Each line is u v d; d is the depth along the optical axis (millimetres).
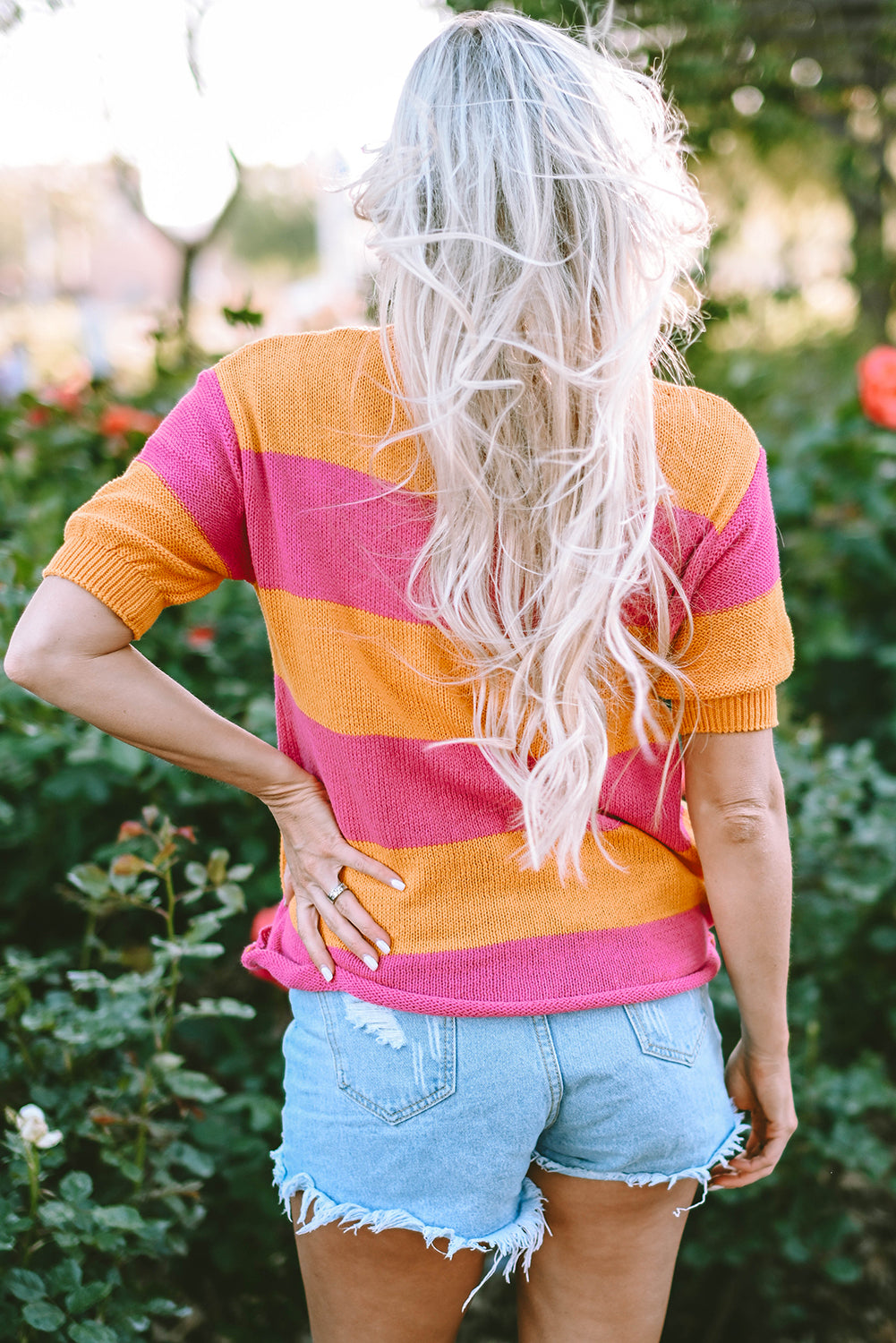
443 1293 1143
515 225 924
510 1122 1047
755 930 1146
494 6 2725
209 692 2166
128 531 1012
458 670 1021
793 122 4320
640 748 1089
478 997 1042
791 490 2977
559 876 1044
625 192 958
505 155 928
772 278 5855
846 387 4586
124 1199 1559
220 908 2162
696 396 1033
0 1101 1619
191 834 1586
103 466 2477
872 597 3123
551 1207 1174
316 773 1160
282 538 1035
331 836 1110
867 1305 1989
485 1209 1070
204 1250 1854
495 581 991
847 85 4531
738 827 1107
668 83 3379
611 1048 1056
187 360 2758
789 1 3928
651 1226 1165
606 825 1089
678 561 1026
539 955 1050
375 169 994
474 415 960
